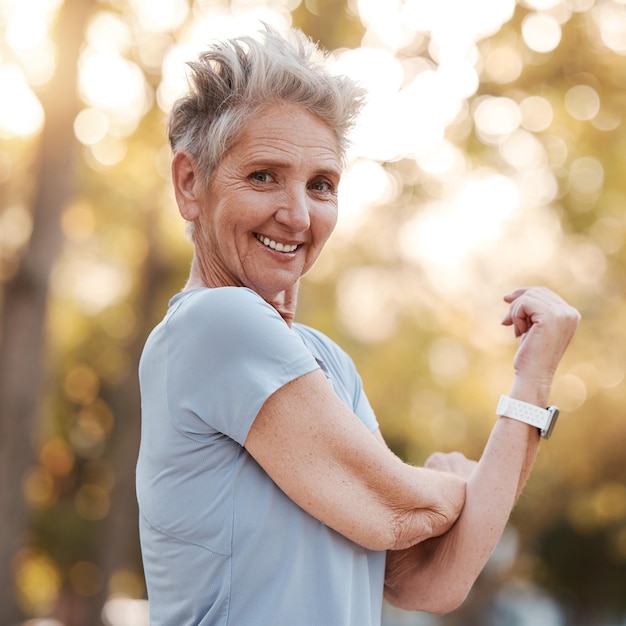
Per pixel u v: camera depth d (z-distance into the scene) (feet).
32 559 70.44
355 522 6.16
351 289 52.06
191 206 6.70
